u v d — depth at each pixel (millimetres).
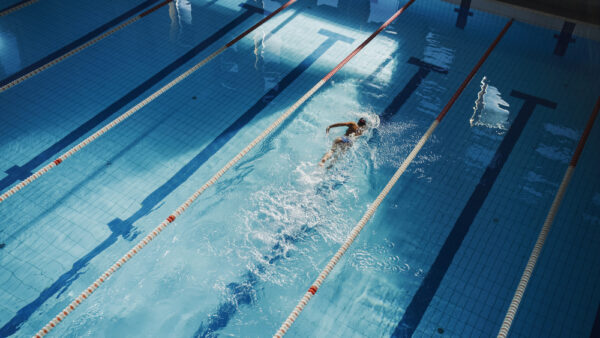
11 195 4523
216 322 3723
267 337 3656
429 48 6395
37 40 6355
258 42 6441
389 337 3674
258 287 3928
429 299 3893
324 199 4527
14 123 5215
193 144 5070
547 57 6293
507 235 4324
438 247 4238
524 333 3674
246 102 5551
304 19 6895
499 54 6312
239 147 5035
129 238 4230
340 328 3721
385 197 4590
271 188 4605
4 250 4113
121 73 5910
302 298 3729
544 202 4594
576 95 5734
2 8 6922
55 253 4109
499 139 5164
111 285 3898
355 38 6559
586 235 4324
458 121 5340
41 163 4816
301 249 4172
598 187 4719
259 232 4270
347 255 4156
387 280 4008
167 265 4043
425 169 4848
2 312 3715
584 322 3736
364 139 5062
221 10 7039
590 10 6660
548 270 4062
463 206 4551
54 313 3729
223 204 4477
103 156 4926
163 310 3771
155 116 5359
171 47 6328
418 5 7238
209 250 4152
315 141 5047
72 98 5543
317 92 5645
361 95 5625
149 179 4723
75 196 4559
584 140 5047
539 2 6965
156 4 7152
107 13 6930
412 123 5297
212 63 6074
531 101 5625
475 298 3895
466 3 7195
